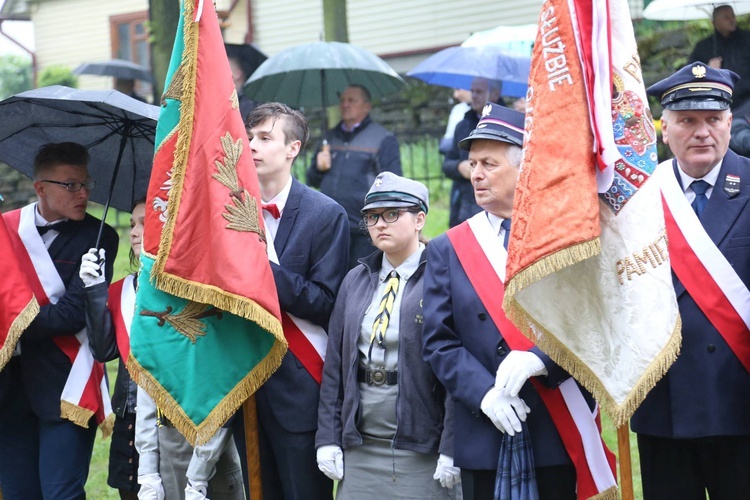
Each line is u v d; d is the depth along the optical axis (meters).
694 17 14.19
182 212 7.28
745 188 7.02
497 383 6.57
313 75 15.90
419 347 7.39
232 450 8.62
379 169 14.00
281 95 15.98
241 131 7.42
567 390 6.85
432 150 23.83
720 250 6.91
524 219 6.29
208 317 7.49
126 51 34.03
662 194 7.07
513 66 15.10
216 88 7.37
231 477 8.59
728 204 6.99
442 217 21.03
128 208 9.27
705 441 6.97
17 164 9.25
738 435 6.82
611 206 6.46
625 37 6.51
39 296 8.48
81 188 8.64
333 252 7.91
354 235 13.64
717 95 6.84
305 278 7.88
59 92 8.41
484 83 14.78
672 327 6.45
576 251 6.09
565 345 6.50
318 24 29.48
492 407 6.58
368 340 7.52
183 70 7.39
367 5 29.39
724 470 6.97
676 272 6.95
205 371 7.45
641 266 6.43
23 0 35.22
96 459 11.74
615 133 6.48
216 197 7.25
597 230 6.11
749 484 6.89
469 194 14.42
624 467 6.98
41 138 9.17
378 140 14.06
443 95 25.44
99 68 21.59
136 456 8.57
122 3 33.78
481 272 7.02
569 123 6.22
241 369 7.49
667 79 7.08
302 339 7.86
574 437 6.82
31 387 8.54
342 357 7.66
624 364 6.42
